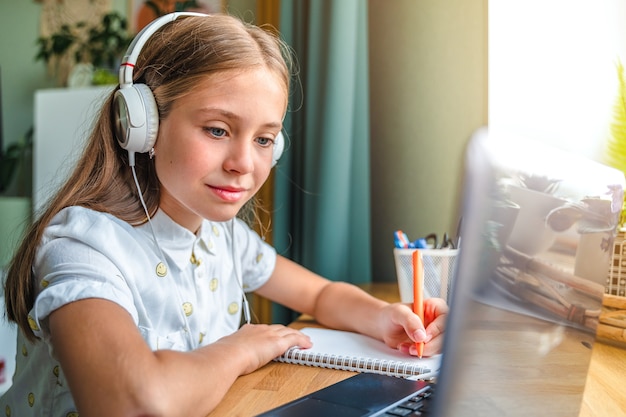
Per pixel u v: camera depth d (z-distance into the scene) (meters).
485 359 0.39
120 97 0.70
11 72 3.07
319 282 1.00
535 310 0.44
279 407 0.53
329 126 1.30
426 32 1.37
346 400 0.55
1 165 2.97
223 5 1.88
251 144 0.68
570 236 0.49
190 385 0.54
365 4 1.35
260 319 1.45
